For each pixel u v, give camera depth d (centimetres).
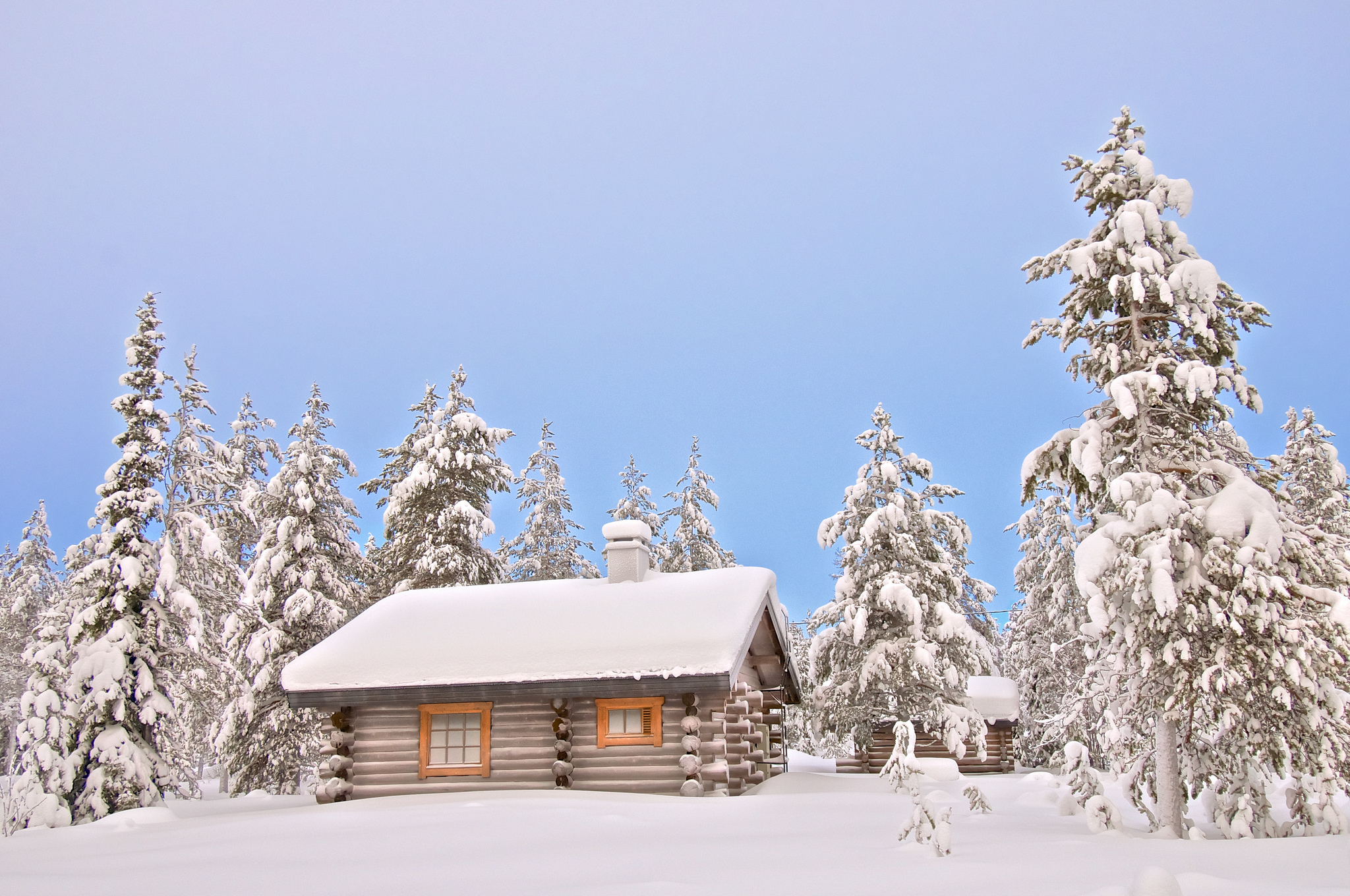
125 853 1157
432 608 2084
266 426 3669
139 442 2153
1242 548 1101
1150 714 1204
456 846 1057
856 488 2697
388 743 1797
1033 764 3494
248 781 2627
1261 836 1104
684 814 1341
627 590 2030
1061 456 1369
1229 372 1290
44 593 4419
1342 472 2780
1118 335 1380
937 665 2472
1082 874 777
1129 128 1373
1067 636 3216
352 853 1032
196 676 2069
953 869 816
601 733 1728
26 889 855
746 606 1831
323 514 2870
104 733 1950
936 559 2675
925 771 2175
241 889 802
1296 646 1063
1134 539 1178
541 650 1773
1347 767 1067
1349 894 646
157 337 2217
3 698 4025
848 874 802
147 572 2073
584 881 789
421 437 3294
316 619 2681
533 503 3975
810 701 2708
